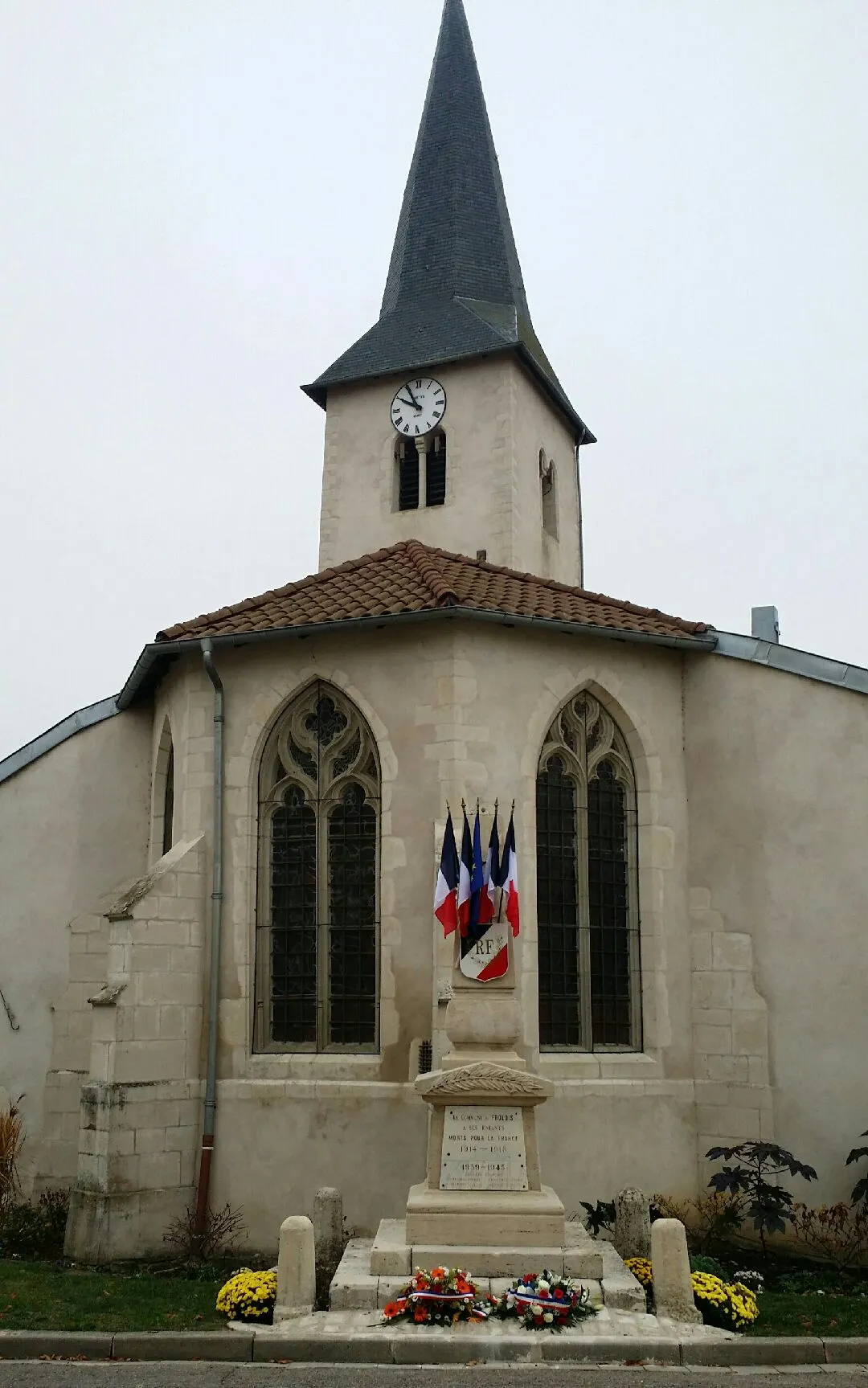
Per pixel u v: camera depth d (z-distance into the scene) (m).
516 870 11.93
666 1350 8.45
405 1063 12.72
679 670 15.06
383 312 24.48
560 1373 8.07
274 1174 12.82
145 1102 12.75
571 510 24.78
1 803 16.77
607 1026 13.89
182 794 14.43
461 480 21.42
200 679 14.53
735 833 14.32
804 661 14.26
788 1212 12.07
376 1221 12.40
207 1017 13.47
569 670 14.13
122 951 13.08
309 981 13.59
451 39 26.59
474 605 13.31
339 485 22.42
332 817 13.88
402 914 13.04
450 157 25.20
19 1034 16.02
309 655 14.05
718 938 14.12
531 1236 9.68
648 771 14.52
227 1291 9.41
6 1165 15.02
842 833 13.67
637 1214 10.75
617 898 14.31
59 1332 8.79
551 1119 12.92
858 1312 9.77
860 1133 12.94
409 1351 8.41
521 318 24.62
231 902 13.73
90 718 16.88
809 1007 13.46
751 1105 13.51
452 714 13.23
